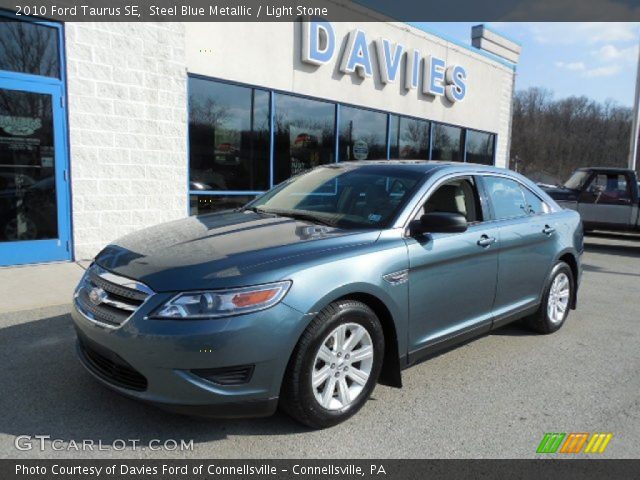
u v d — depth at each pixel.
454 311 4.02
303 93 10.50
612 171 12.62
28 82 6.95
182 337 2.75
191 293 2.83
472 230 4.20
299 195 4.44
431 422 3.40
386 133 12.74
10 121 6.89
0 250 6.96
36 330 4.75
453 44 14.30
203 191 9.19
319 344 3.08
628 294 7.58
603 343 5.14
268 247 3.21
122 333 2.87
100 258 3.48
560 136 78.00
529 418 3.51
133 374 2.95
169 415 3.31
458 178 4.35
